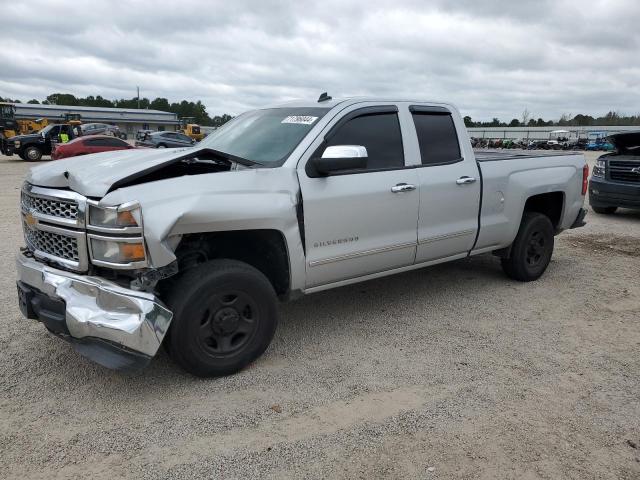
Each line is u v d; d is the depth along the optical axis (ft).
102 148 75.25
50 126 88.63
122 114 263.49
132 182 11.39
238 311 11.84
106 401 11.00
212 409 10.77
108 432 9.95
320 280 13.53
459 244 16.71
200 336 11.35
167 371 12.28
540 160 19.31
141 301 10.29
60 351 13.17
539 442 9.82
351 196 13.48
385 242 14.52
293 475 8.87
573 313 16.52
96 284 10.55
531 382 12.07
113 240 10.30
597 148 187.52
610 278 20.39
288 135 13.64
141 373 12.16
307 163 12.92
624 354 13.62
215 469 8.99
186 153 12.09
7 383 11.64
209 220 10.94
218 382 11.84
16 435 9.80
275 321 12.51
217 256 12.91
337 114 13.85
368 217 13.97
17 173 63.26
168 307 11.05
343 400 11.20
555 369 12.73
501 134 271.28
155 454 9.36
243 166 12.69
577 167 20.51
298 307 16.78
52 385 11.59
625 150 35.27
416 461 9.25
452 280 19.74
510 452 9.51
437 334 14.71
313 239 12.98
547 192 19.03
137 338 10.23
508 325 15.44
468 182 16.37
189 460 9.21
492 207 17.38
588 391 11.70
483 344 14.10
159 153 13.47
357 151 12.41
